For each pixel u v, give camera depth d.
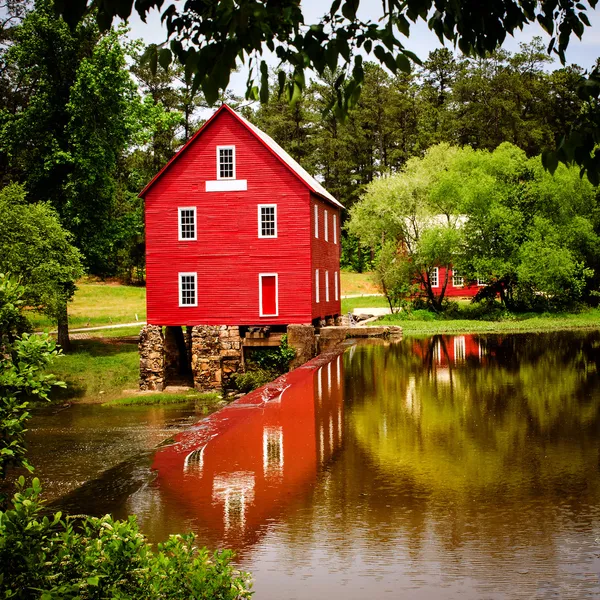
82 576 4.59
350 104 4.23
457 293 58.72
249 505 9.80
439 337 35.91
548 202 46.12
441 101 86.50
